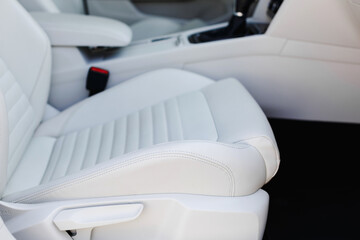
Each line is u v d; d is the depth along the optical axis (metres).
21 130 0.85
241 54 1.09
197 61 1.12
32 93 0.93
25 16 0.90
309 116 1.23
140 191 0.72
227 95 0.91
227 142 0.76
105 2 1.44
